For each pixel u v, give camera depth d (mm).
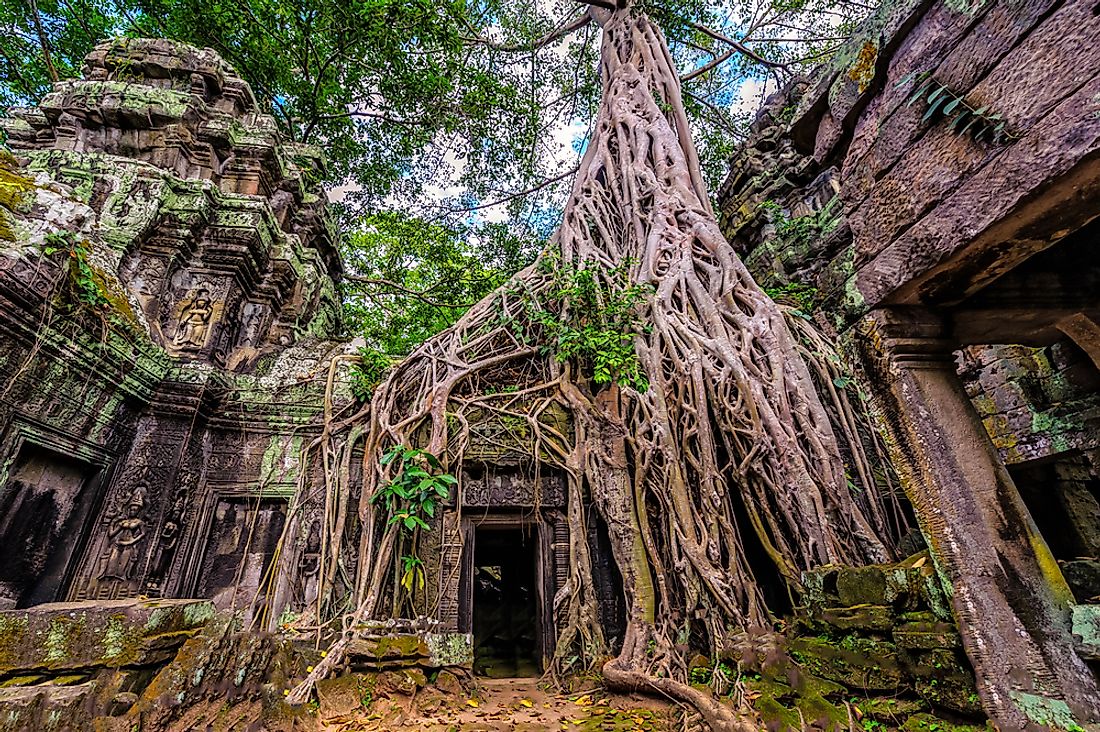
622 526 5496
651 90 10430
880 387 2719
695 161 9414
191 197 6797
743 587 4691
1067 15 1850
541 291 7531
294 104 12164
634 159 9250
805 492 4625
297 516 5605
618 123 9766
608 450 5996
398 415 6215
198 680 2658
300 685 3613
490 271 11406
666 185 8586
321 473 5891
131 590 4871
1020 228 2070
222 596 5441
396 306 13031
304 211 9133
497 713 4098
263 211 7371
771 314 6035
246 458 5992
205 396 5863
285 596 5215
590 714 4043
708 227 7547
